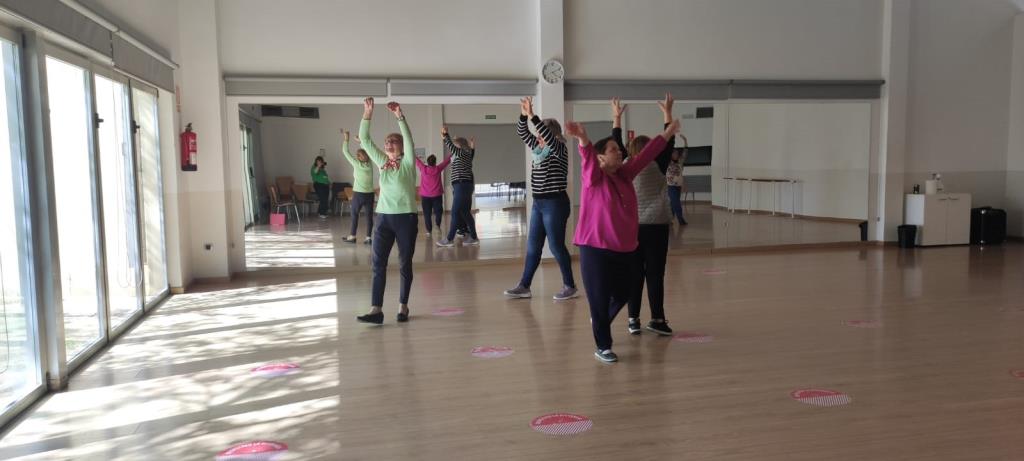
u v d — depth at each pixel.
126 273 5.64
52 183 3.95
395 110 5.33
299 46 7.89
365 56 8.09
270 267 8.11
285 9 7.82
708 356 4.46
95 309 4.91
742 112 10.33
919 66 9.75
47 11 3.86
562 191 6.04
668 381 3.99
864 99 9.52
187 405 3.72
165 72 6.49
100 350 4.82
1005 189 10.26
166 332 5.31
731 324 5.28
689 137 9.98
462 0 8.29
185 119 7.34
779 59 9.23
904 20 9.42
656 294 4.93
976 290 6.50
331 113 15.28
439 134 14.19
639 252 4.90
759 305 5.95
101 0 4.86
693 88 8.98
